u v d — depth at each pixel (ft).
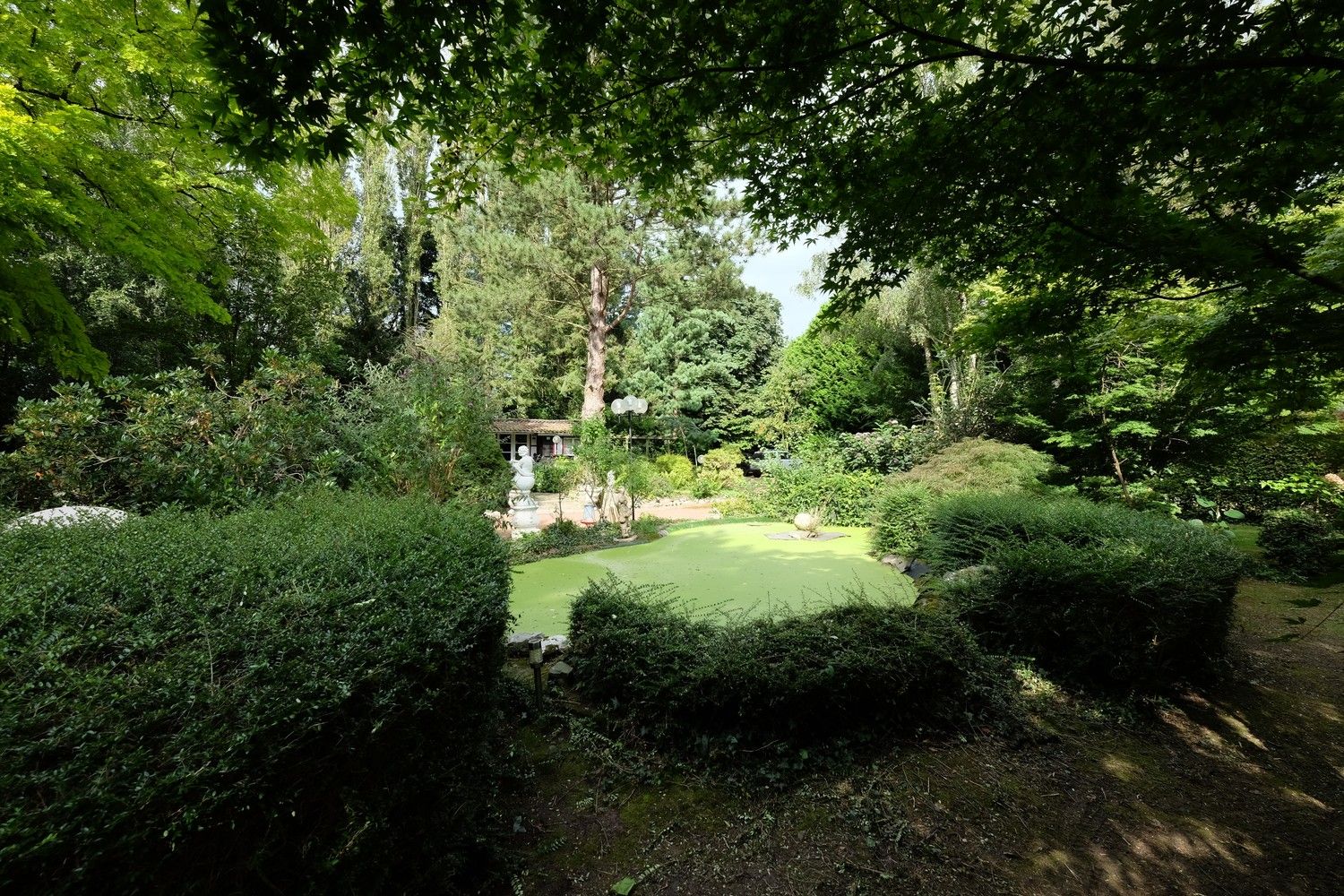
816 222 8.12
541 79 6.30
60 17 12.42
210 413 13.30
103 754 2.77
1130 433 26.73
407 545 6.73
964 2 5.47
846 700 8.11
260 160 5.31
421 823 4.69
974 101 5.94
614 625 9.57
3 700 2.85
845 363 56.70
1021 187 6.33
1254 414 10.23
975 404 32.42
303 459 15.37
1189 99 5.08
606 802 7.14
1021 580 10.97
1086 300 8.29
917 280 33.04
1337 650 12.48
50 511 9.10
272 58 4.61
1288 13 4.29
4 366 30.25
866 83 5.94
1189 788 7.72
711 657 8.50
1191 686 10.61
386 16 4.97
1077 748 8.66
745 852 6.32
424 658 4.34
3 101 12.11
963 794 7.43
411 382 23.72
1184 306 9.21
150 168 16.02
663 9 5.38
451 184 7.66
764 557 22.85
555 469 49.78
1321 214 7.48
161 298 34.42
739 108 6.26
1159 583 9.94
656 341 67.05
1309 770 8.17
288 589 4.75
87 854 2.49
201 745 2.94
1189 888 5.98
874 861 6.23
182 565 4.90
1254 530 24.82
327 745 3.61
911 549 21.65
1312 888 5.99
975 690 9.41
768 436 55.31
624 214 45.47
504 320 55.93
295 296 42.39
